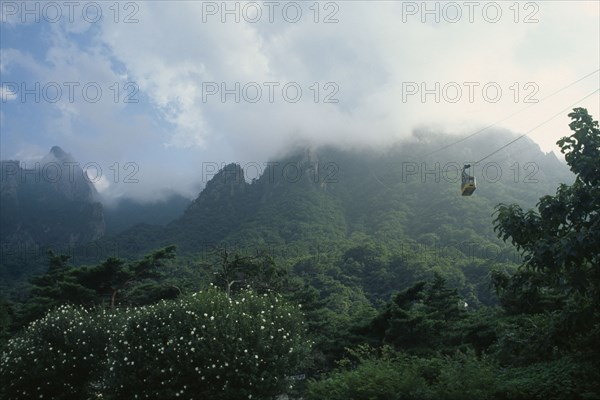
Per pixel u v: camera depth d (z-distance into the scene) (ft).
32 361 55.06
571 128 32.30
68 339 56.75
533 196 404.77
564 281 29.78
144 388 44.86
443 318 79.66
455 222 377.30
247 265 110.83
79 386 56.44
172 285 110.32
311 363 59.21
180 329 46.06
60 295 104.37
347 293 222.48
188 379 44.06
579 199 30.22
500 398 30.83
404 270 256.52
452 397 31.81
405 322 67.46
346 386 36.01
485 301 209.97
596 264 28.40
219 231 446.19
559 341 31.48
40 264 279.08
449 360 38.55
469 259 272.72
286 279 113.60
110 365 47.80
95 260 311.47
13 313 119.75
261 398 43.88
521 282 34.32
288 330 48.75
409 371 35.53
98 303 104.42
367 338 72.08
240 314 46.96
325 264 264.93
